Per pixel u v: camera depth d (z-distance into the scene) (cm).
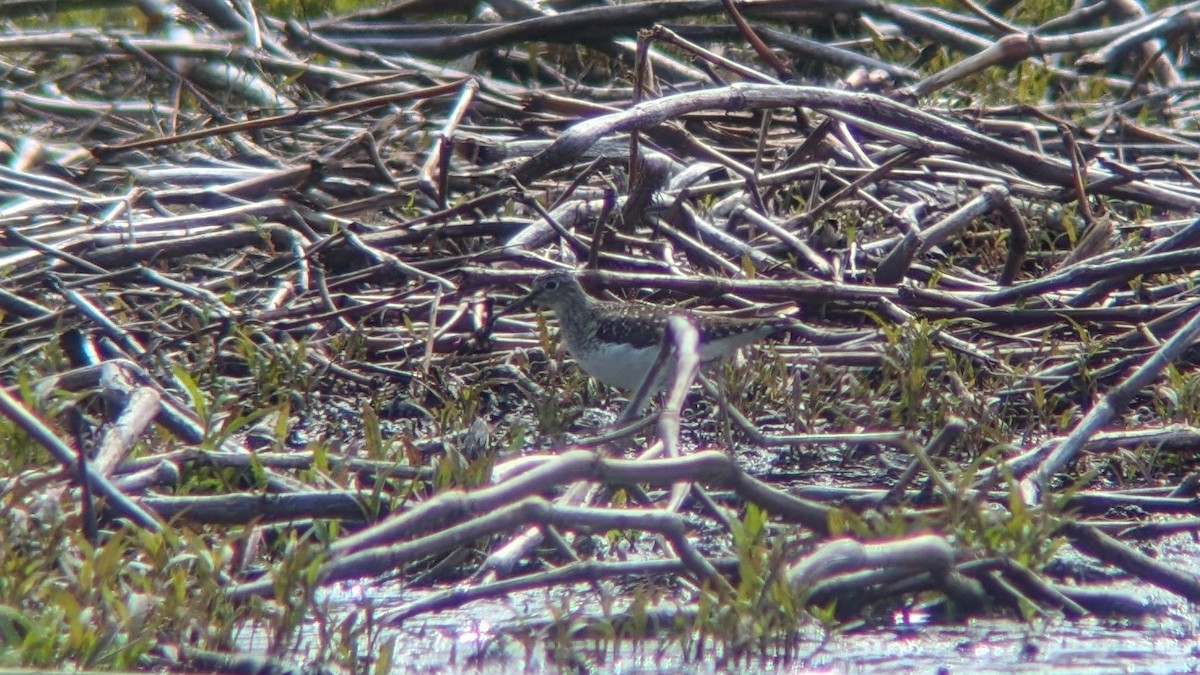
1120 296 1279
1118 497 988
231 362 1209
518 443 980
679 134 1412
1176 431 1041
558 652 761
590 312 1163
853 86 1586
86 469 770
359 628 770
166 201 1351
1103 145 1553
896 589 813
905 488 972
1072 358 1212
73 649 681
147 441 1008
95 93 1808
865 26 1831
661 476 750
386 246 1285
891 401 1191
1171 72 1862
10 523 766
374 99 1443
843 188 1389
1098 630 824
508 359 1233
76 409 778
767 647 768
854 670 759
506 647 791
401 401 1173
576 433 1169
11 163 1507
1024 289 1202
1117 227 1350
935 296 1195
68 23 2064
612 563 808
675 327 807
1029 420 1126
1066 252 1362
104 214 1330
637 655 775
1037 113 1580
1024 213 1414
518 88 1712
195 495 894
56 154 1551
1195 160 1584
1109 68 1850
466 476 860
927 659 777
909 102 1557
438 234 1288
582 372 1255
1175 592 841
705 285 1193
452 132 1362
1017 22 2091
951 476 1020
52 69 1850
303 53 1827
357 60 1836
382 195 1370
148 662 723
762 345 1214
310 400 1156
